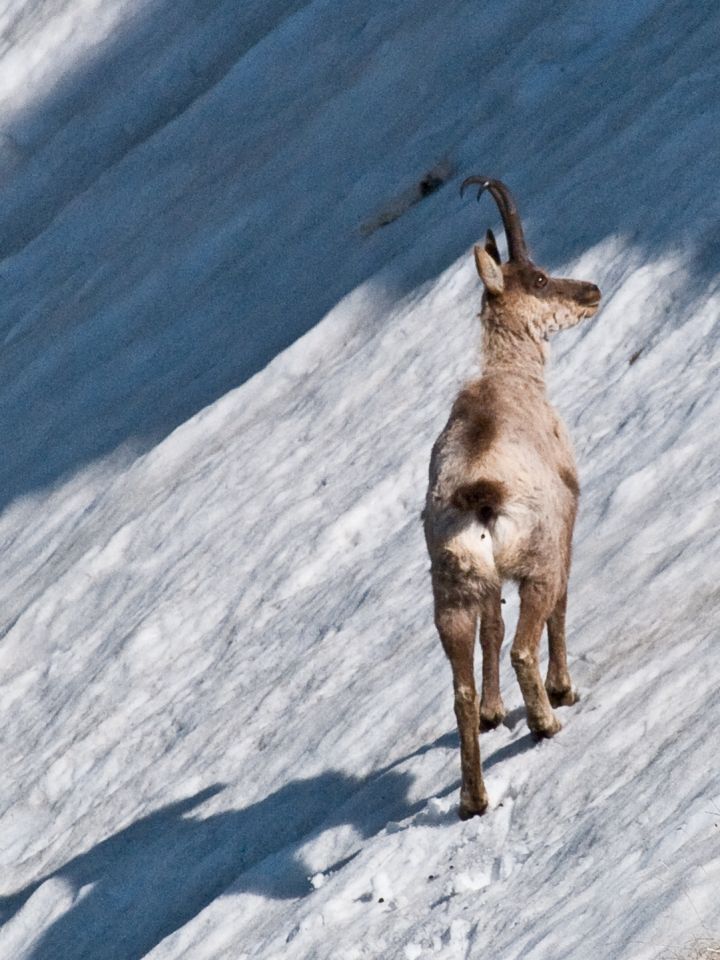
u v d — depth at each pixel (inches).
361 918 1069.1
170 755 1800.0
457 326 2618.1
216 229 3988.7
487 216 2950.3
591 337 2229.3
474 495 1035.9
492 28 3973.9
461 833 1090.7
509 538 1059.9
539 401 1161.4
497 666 1165.1
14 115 5812.0
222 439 2849.4
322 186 3863.2
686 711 1063.0
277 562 2197.3
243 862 1389.0
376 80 4109.3
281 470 2509.8
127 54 5713.6
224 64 5383.9
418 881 1079.0
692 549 1406.3
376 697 1515.7
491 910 949.2
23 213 5452.8
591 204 2625.5
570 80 3398.1
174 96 5418.3
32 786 1979.6
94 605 2519.7
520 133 3289.9
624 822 943.7
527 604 1095.6
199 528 2491.4
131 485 2913.4
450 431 1099.9
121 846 1620.3
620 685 1175.6
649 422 1887.3
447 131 3612.2
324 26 4699.8
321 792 1398.9
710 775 927.0
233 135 4589.1
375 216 3440.0
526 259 1218.6
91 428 3513.8
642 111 2886.3
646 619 1323.8
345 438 2504.9
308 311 3329.2
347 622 1866.4
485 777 1136.2
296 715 1656.0
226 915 1234.0
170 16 5728.3
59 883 1595.7
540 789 1090.1
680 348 2063.2
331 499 2293.3
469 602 1072.8
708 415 1780.3
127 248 4375.0
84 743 2010.3
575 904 870.4
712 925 725.9
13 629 2603.3
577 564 1572.3
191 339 3631.9
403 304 2839.6
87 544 2812.5
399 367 2598.4
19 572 3026.6
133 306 3944.4
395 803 1232.8
